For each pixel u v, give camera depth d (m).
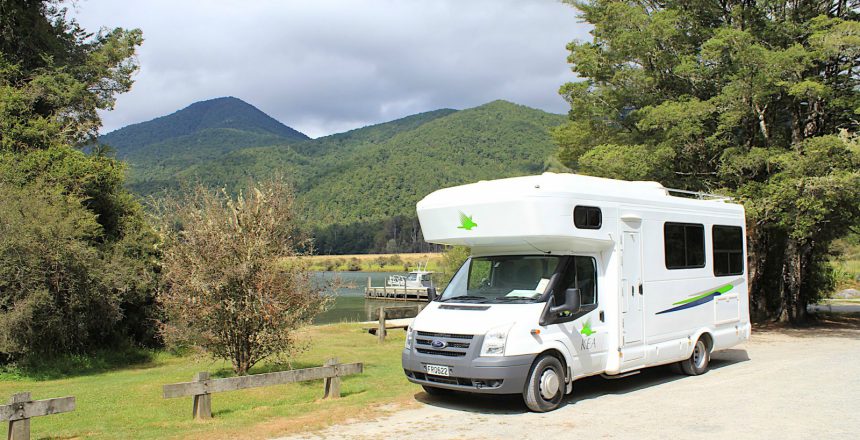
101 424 8.01
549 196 8.35
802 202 15.62
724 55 17.27
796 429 7.03
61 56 22.84
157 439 7.07
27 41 21.34
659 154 17.02
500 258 9.27
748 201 16.09
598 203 9.03
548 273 8.69
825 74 18.69
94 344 16.77
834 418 7.50
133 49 24.42
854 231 22.02
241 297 10.76
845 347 14.60
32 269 14.34
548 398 8.19
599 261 9.26
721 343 11.52
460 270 9.65
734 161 16.80
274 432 7.34
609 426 7.33
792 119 18.88
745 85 16.25
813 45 16.20
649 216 9.99
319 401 9.08
